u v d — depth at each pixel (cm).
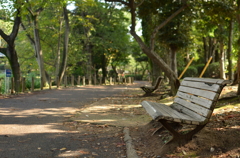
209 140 394
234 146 371
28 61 3256
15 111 843
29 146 461
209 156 362
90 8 2983
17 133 553
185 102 491
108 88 2225
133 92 1733
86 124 651
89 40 3219
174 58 1723
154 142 453
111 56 4112
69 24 2466
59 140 502
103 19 3319
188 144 396
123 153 426
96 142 489
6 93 1441
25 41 3228
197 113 420
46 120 708
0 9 1681
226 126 450
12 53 1783
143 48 1176
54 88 1984
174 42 1620
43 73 2253
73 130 588
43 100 1164
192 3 1294
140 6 1362
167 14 1514
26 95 1358
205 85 427
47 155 415
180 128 478
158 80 1341
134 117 754
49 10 2372
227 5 1252
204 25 1691
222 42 2523
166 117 372
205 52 3466
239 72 1383
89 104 1084
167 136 451
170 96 1145
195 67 3484
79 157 407
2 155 411
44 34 2777
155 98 1205
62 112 853
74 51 3078
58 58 2705
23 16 1667
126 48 3550
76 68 3919
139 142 471
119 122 669
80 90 1869
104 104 1066
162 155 392
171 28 1608
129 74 7419
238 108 649
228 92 1114
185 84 529
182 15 1527
